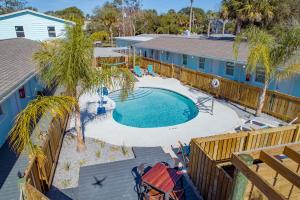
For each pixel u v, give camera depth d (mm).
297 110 11922
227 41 22766
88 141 10195
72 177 7762
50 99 6410
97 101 15750
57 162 8539
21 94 13125
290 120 12352
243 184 4719
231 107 15000
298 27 10961
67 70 7238
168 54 26781
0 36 24359
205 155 6758
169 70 23125
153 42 29438
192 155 7613
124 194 6996
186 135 11039
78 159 8773
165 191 6059
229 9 31422
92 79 7820
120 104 17094
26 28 24875
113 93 18672
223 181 5898
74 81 7695
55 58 7332
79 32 7438
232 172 7164
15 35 24797
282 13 28047
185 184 7625
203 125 12211
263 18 28516
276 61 11398
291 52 10953
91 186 7301
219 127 11977
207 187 6773
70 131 11109
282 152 5105
